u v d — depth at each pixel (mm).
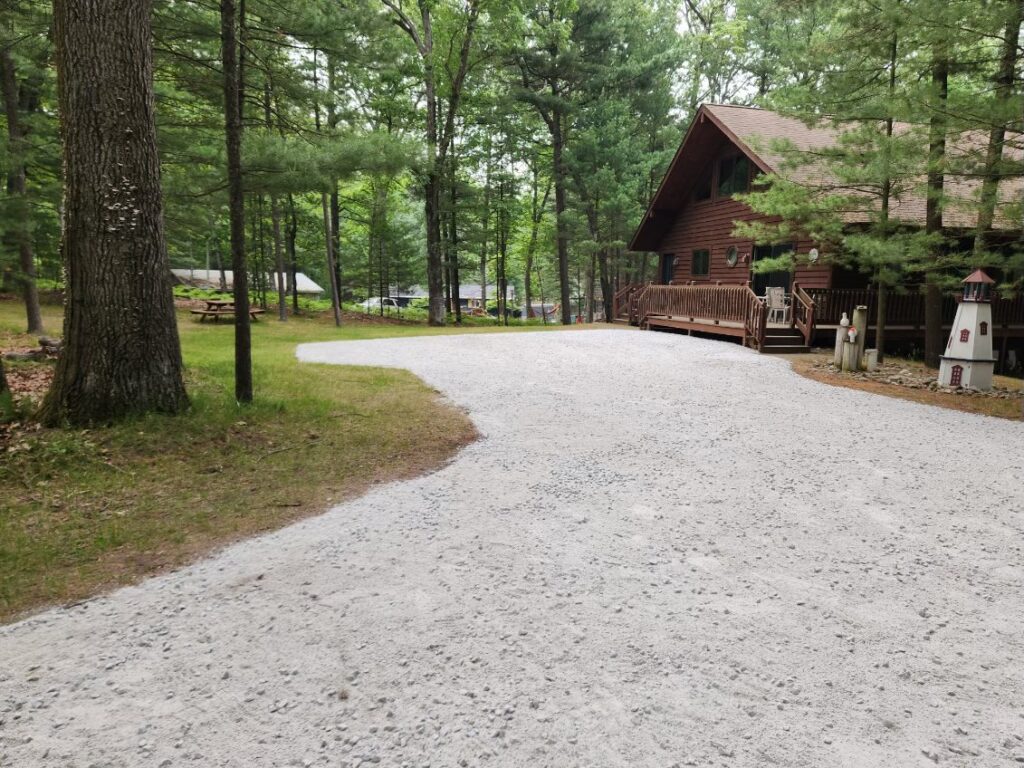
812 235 12609
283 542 4078
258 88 10688
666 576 3572
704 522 4387
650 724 2350
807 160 12203
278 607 3238
